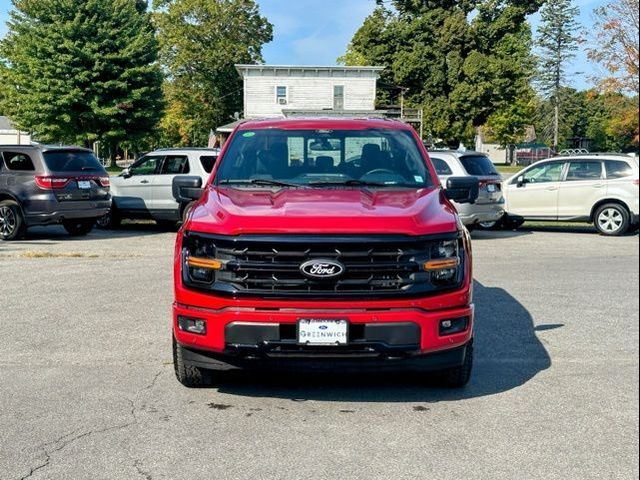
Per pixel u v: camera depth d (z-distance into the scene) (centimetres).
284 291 439
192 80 6556
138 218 1605
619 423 445
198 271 458
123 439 416
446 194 570
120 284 922
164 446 406
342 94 4634
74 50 4303
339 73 4606
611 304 817
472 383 528
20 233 1370
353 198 500
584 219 1588
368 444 411
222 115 6744
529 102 7538
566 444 411
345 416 457
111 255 1189
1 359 584
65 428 433
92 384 519
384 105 5597
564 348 629
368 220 450
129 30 4550
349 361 445
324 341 436
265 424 441
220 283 448
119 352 607
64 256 1173
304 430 432
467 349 494
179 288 468
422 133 5594
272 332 438
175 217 1555
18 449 401
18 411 462
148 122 4694
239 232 445
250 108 4647
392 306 441
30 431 428
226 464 382
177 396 494
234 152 592
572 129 8856
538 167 1650
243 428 434
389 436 423
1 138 5956
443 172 1414
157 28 6312
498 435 425
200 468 377
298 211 462
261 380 532
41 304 801
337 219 449
